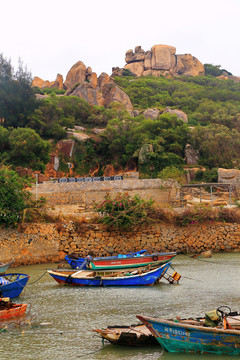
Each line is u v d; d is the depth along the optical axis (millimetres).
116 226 35094
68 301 20734
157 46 173750
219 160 69688
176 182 43250
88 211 39719
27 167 57844
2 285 20297
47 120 74750
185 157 69750
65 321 17047
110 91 101625
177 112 89250
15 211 32625
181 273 28641
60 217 36125
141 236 36500
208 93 123562
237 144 74188
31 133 60344
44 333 15484
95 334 15344
